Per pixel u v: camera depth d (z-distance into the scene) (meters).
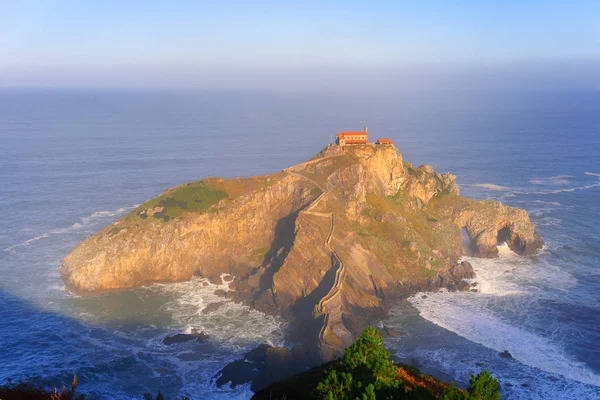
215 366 96.81
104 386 89.62
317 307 111.38
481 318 113.12
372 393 41.22
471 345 102.00
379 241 135.75
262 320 115.00
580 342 102.44
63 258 146.12
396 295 124.44
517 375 91.56
